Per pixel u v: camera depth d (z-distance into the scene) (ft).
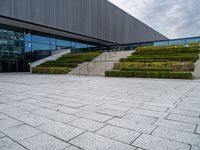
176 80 38.34
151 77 44.47
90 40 117.08
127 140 8.81
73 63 73.20
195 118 12.05
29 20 73.77
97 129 10.31
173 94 21.27
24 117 12.77
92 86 29.78
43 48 90.99
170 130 10.00
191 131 9.83
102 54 83.71
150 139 8.89
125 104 16.43
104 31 116.98
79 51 106.93
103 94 21.93
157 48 73.05
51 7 83.61
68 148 8.10
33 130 10.31
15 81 39.17
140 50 75.00
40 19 78.28
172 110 14.14
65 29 90.38
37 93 23.12
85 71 62.54
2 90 25.88
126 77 47.70
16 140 9.03
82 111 14.19
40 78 47.26
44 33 91.86
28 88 27.86
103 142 8.64
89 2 106.42
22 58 81.51
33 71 72.54
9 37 76.59
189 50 61.67
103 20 116.47
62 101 18.07
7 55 75.66
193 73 43.57
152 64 52.21
